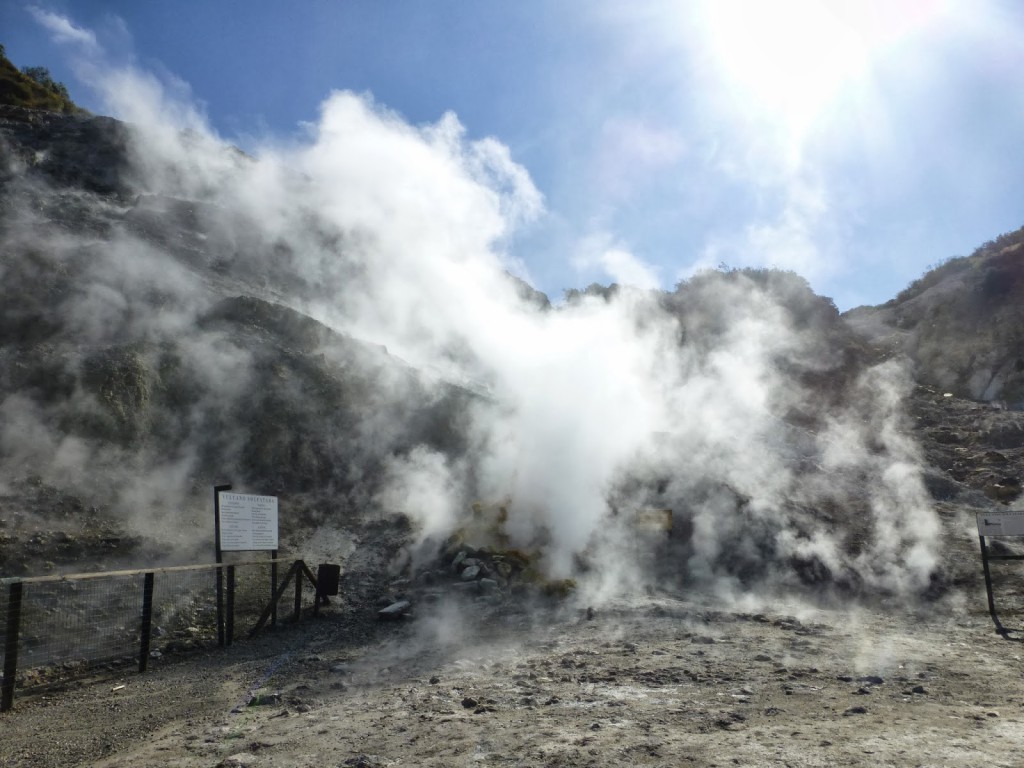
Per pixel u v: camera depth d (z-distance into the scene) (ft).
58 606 28.66
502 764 13.09
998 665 21.59
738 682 19.42
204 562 35.88
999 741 13.14
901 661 22.18
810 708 16.44
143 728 18.60
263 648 27.91
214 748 15.81
